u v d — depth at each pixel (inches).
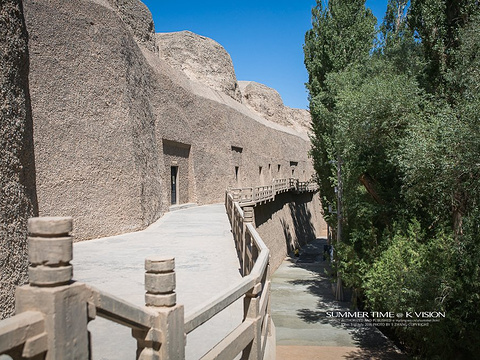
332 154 782.5
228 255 377.4
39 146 460.8
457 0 512.7
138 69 711.7
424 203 543.2
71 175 499.5
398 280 444.1
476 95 418.9
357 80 671.1
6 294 172.9
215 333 192.9
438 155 426.0
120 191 574.6
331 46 833.5
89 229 512.4
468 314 427.2
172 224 642.8
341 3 838.5
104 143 556.4
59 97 493.7
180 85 983.6
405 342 588.4
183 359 102.0
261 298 194.5
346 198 672.4
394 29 843.4
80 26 533.3
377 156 578.2
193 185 1032.8
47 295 68.7
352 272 605.6
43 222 71.5
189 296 244.2
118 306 83.1
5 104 184.5
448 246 447.5
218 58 1615.4
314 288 968.3
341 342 615.2
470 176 410.0
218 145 1219.2
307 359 546.6
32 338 66.0
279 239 1352.1
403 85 536.4
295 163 2111.2
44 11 481.7
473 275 409.4
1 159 178.7
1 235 173.6
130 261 355.6
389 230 589.3
